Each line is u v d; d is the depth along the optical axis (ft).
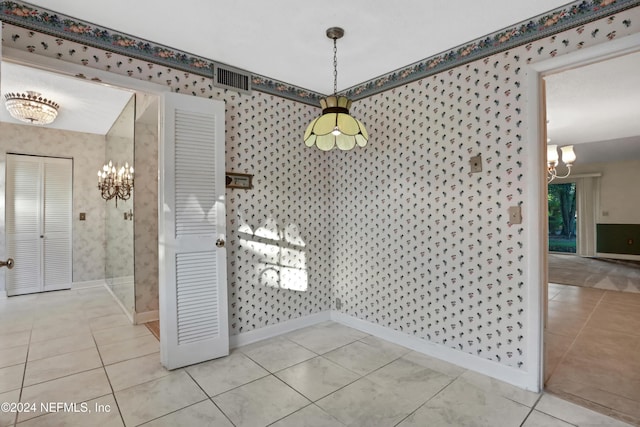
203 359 8.49
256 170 10.00
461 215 8.22
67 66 6.91
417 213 9.17
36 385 7.32
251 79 9.82
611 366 8.27
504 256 7.48
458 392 7.06
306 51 8.48
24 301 14.48
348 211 11.30
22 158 15.81
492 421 6.08
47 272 16.35
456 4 6.49
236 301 9.59
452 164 8.39
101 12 6.77
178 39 7.90
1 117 14.62
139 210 11.66
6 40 6.31
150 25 7.28
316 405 6.58
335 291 11.85
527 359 7.16
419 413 6.33
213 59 8.96
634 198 25.50
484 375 7.79
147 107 9.93
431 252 8.86
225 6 6.56
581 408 6.48
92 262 17.53
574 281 18.34
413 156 9.25
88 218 17.46
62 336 10.31
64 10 6.72
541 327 7.06
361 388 7.23
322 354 9.00
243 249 9.74
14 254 15.58
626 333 10.56
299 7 6.60
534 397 6.86
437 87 8.68
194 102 8.47
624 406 6.55
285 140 10.69
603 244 26.96
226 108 9.34
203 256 8.57
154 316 11.83
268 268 10.30
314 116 11.46
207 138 8.68
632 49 5.92
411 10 6.70
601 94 10.72
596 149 21.34
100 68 7.32
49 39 6.73
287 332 10.70
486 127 7.75
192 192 8.43
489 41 7.66
